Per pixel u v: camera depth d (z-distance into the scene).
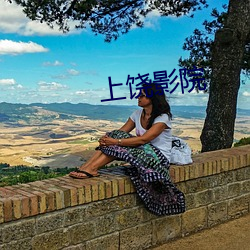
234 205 4.31
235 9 6.48
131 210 3.37
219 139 6.69
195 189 3.88
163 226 3.62
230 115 6.70
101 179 3.27
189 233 3.86
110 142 3.38
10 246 2.67
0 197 2.74
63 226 2.94
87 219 3.08
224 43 6.50
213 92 6.79
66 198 2.93
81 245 3.06
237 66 6.62
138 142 3.38
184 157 3.80
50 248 2.88
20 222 2.71
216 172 4.04
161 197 3.47
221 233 3.91
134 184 3.33
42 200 2.80
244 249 3.54
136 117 3.72
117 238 3.29
